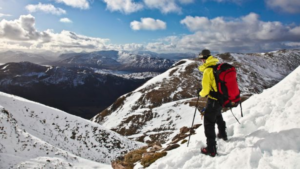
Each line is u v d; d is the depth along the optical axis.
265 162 3.12
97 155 39.44
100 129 49.16
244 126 4.75
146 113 88.19
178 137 8.42
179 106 85.69
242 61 176.38
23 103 44.69
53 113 46.84
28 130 36.56
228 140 4.51
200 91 4.29
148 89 116.62
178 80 123.19
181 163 4.33
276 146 3.45
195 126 9.06
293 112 4.11
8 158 17.47
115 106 111.88
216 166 3.71
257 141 3.83
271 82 142.88
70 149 37.12
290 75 6.68
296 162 2.89
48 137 37.59
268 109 4.98
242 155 3.51
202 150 4.30
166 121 77.19
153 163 5.52
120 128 83.75
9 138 20.80
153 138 68.00
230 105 3.98
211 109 4.08
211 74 3.95
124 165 7.31
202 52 4.19
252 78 142.88
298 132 3.49
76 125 46.53
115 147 44.88
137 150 8.35
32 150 20.95
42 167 17.91
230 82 3.78
